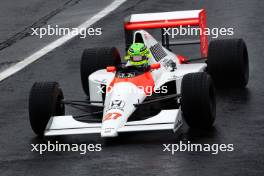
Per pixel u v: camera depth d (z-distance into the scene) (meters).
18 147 46.38
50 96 46.16
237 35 69.75
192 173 39.75
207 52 55.38
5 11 88.12
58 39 75.50
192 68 51.59
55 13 85.81
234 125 47.16
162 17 56.22
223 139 44.66
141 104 45.62
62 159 43.47
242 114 49.19
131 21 55.84
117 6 86.12
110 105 45.09
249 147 43.16
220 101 52.12
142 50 48.22
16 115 53.59
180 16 56.25
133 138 46.06
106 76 49.91
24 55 71.12
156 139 45.53
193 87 44.72
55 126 45.25
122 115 44.19
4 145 47.00
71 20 82.12
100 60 54.44
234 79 54.41
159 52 51.50
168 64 51.62
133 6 85.38
